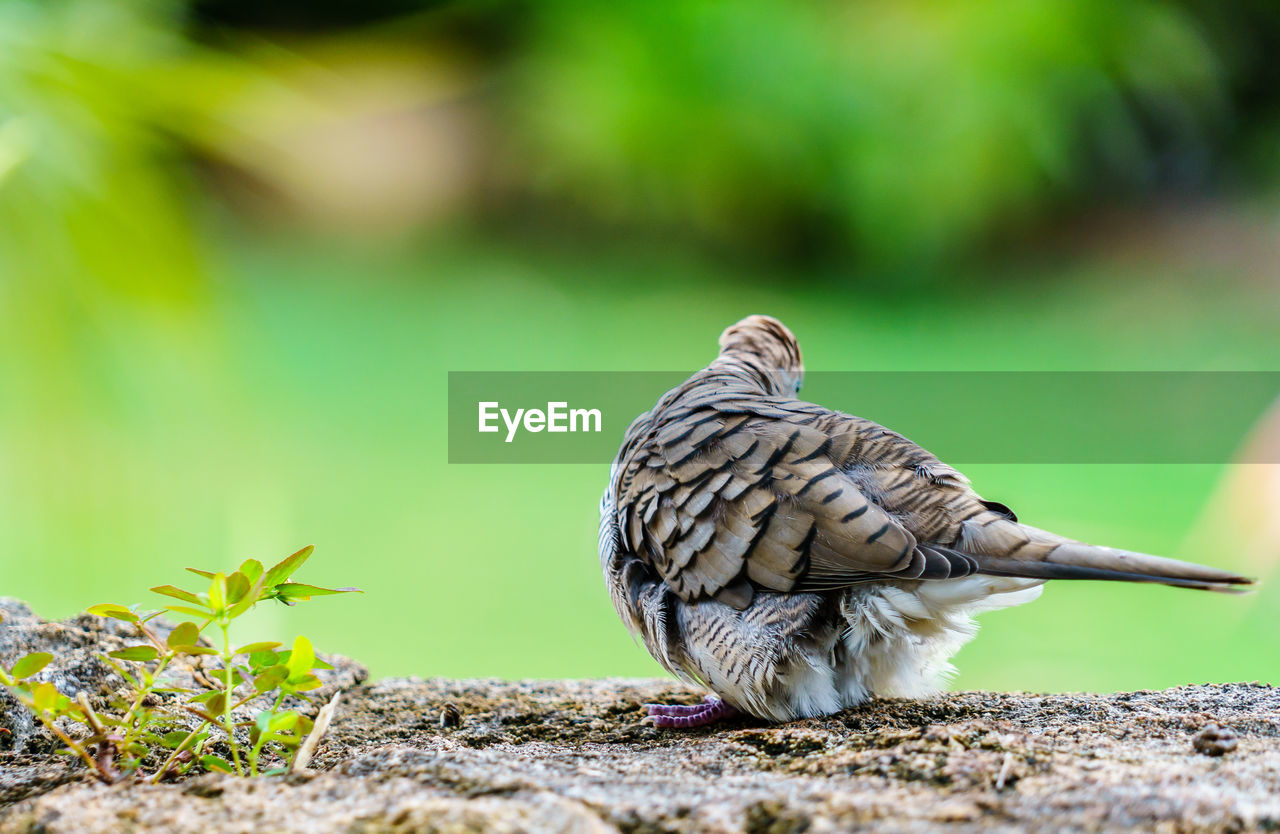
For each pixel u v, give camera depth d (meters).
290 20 26.77
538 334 21.97
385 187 27.36
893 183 24.38
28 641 5.25
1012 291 25.06
